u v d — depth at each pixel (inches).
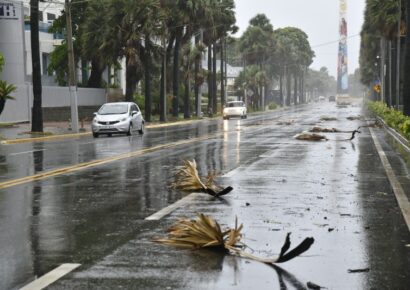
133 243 319.0
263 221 375.9
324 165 706.2
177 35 2447.1
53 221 378.9
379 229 354.0
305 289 240.5
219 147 981.8
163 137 1283.2
